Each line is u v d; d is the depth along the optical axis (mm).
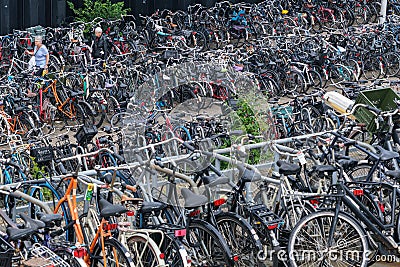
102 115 21266
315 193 12266
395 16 30531
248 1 35625
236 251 11742
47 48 26688
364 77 26188
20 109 19828
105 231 10922
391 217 12188
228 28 30531
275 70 24031
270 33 30688
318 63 24750
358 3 33812
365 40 27188
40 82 21484
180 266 11008
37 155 15555
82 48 26172
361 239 11594
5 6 28641
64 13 30344
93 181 12086
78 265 10984
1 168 15320
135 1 32656
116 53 26953
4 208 13094
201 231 11672
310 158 13523
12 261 10477
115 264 10984
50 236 11461
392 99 16672
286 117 19078
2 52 26297
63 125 21344
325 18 33281
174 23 30938
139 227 11508
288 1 33062
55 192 12547
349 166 12719
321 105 19234
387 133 14789
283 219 12414
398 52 26734
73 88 21547
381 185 12445
